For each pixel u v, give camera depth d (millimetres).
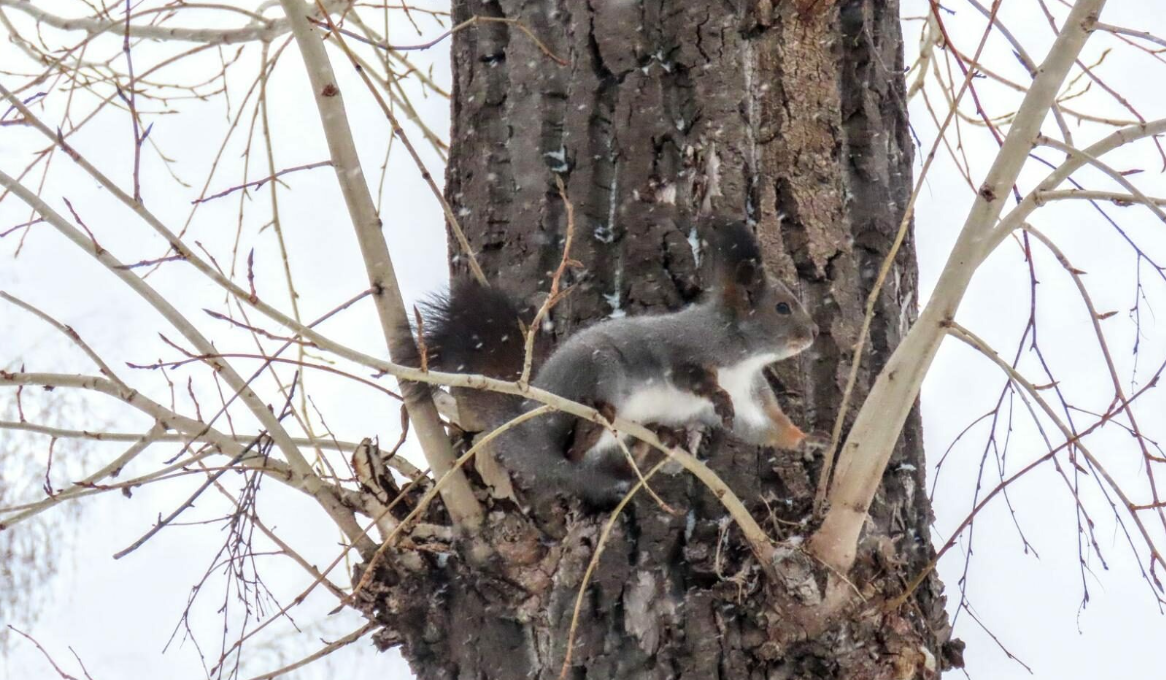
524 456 6270
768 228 6617
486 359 6590
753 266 6441
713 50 6715
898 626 5918
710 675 5785
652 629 5902
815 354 6594
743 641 5820
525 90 6902
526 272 6703
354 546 6160
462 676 6078
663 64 6738
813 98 6758
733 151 6617
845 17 6930
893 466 6543
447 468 6000
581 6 6863
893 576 6008
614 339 6434
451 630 6160
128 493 6207
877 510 6336
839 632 5789
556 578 6000
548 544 6070
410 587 6172
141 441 6074
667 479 6203
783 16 6770
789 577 5730
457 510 6051
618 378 6387
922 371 5574
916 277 7070
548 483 6230
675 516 6098
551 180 6746
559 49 6906
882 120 6922
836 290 6617
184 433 6141
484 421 6500
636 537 6094
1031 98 5426
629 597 5961
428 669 6219
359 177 5973
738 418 6445
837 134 6785
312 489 6184
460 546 6082
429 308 6863
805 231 6637
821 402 6535
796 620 5781
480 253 6867
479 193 6953
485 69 7082
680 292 6586
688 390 6449
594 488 6273
